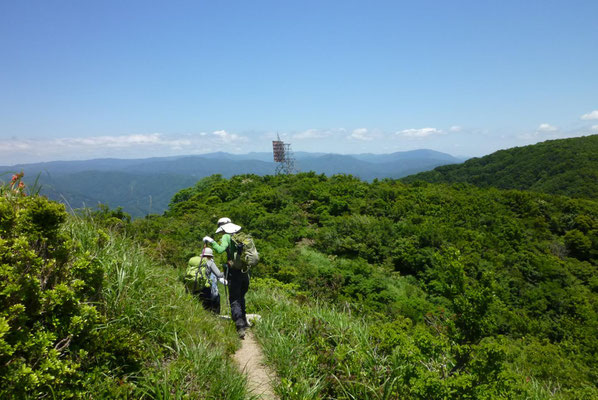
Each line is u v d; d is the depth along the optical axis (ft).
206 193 193.06
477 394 7.16
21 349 5.91
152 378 8.00
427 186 178.70
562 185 262.88
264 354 12.46
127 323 9.16
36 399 5.81
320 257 97.09
